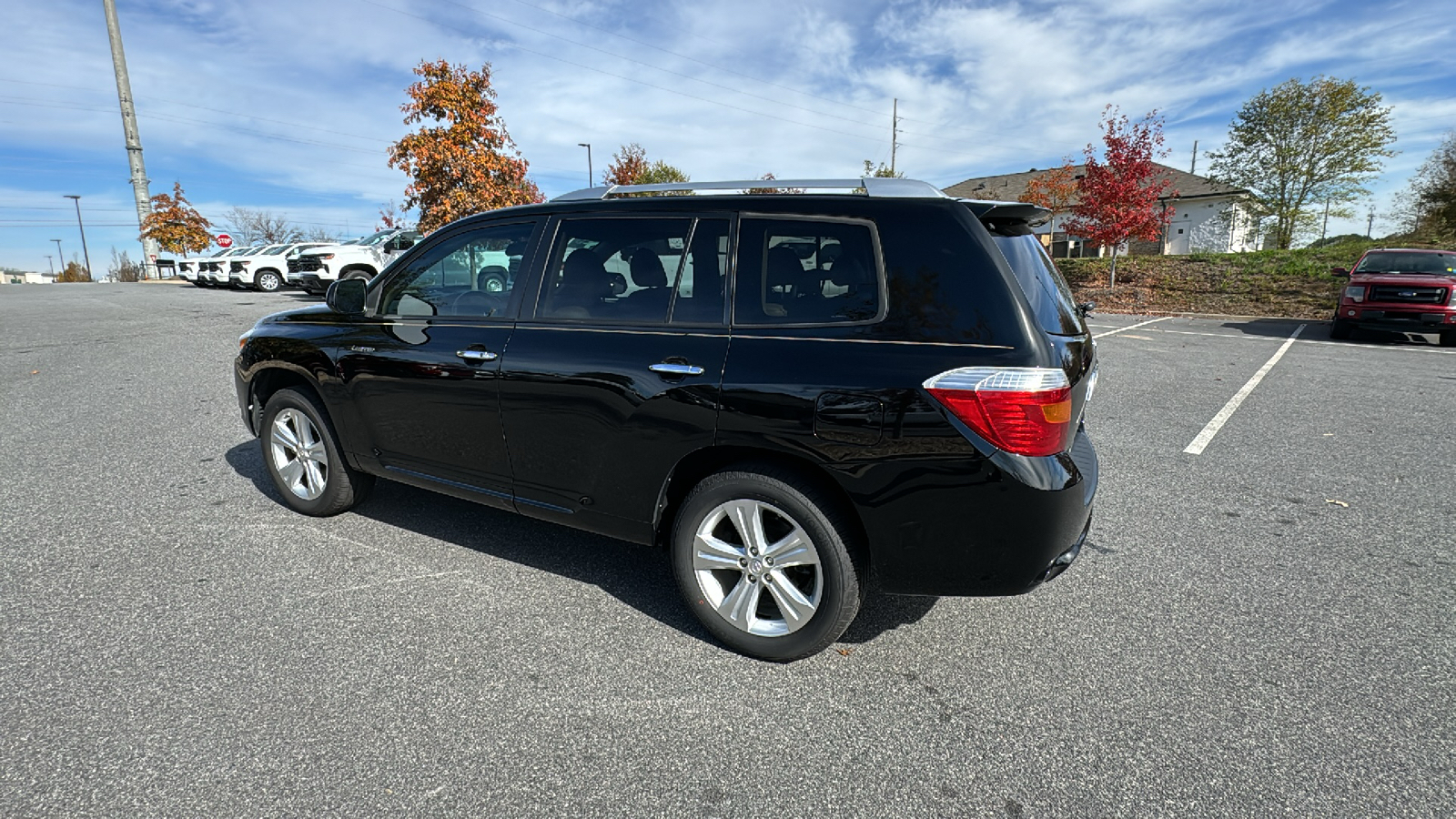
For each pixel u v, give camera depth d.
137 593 3.16
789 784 2.12
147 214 32.50
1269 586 3.38
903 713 2.45
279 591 3.21
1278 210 29.17
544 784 2.10
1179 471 5.12
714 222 2.83
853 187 2.76
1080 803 2.06
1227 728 2.38
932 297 2.45
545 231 3.21
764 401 2.54
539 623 2.98
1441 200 25.95
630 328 2.88
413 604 3.11
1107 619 3.08
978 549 2.39
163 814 1.96
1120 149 20.56
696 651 2.80
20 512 4.06
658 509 2.85
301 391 3.95
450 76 15.06
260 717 2.36
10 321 12.91
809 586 2.79
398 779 2.11
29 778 2.07
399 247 20.55
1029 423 2.30
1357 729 2.38
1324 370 9.58
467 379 3.21
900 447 2.38
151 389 7.29
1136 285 20.94
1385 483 4.86
